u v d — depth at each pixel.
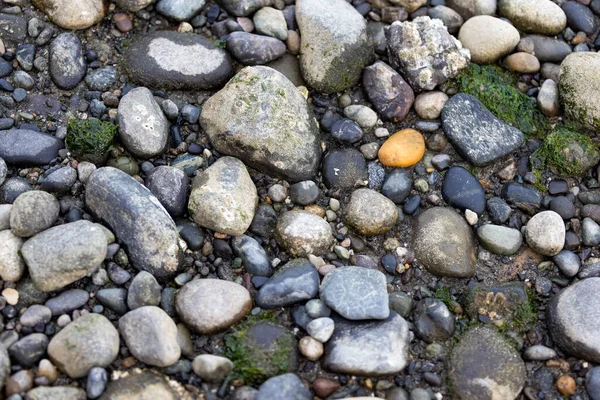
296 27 1.00
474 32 1.00
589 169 0.97
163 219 0.89
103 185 0.89
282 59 0.99
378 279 0.90
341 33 0.97
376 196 0.94
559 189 0.96
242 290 0.89
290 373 0.87
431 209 0.94
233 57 0.98
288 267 0.91
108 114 0.95
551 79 1.00
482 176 0.97
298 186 0.94
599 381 0.87
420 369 0.88
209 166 0.93
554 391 0.88
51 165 0.93
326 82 0.97
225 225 0.91
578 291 0.90
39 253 0.87
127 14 0.99
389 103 0.97
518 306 0.91
